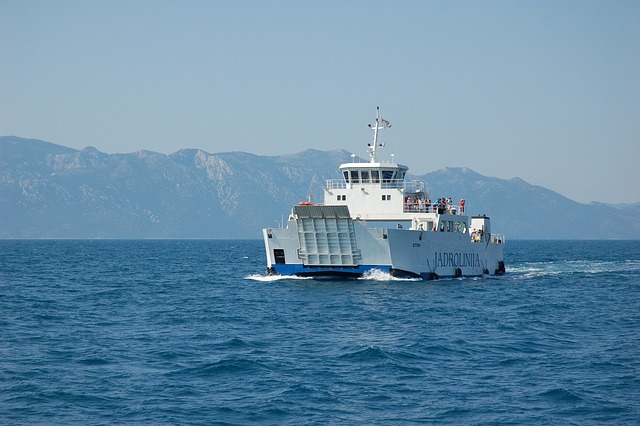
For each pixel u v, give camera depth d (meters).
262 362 39.03
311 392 33.47
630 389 34.31
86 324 52.81
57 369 37.50
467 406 31.70
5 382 34.84
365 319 54.34
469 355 41.75
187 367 38.00
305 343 44.75
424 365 39.03
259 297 67.00
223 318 55.28
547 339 47.16
